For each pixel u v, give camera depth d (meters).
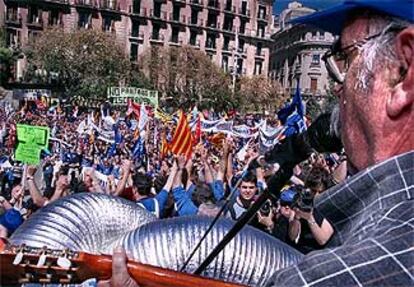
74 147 20.14
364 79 1.19
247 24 75.38
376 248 1.01
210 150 17.03
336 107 1.59
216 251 1.93
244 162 11.96
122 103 40.62
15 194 7.21
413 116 1.14
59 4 73.38
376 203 1.12
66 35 63.06
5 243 1.38
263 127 13.44
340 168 4.21
